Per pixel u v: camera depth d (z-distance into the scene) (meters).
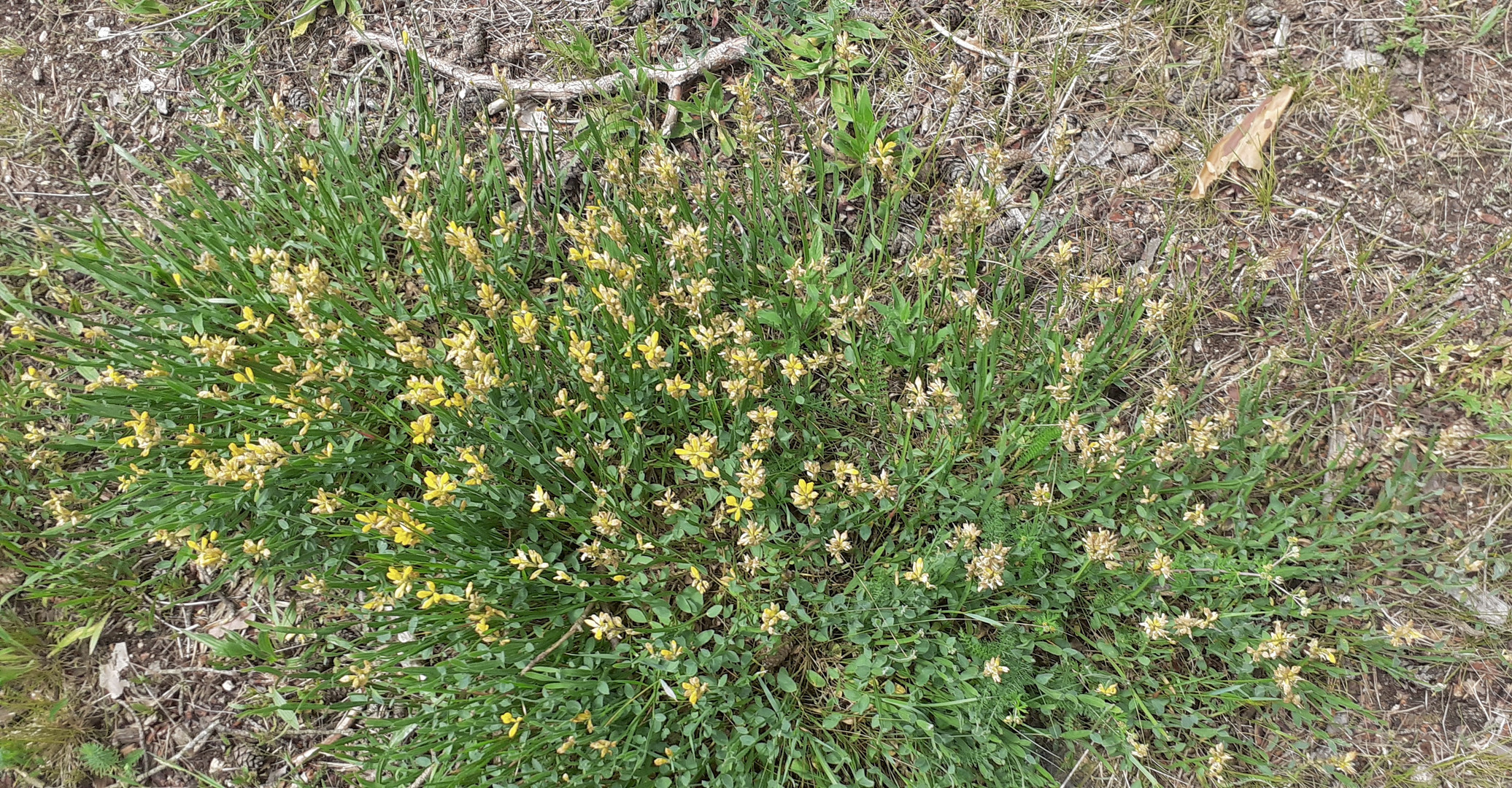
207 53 3.50
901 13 3.25
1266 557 2.48
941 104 3.19
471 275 2.84
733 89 2.59
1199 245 2.96
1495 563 2.60
